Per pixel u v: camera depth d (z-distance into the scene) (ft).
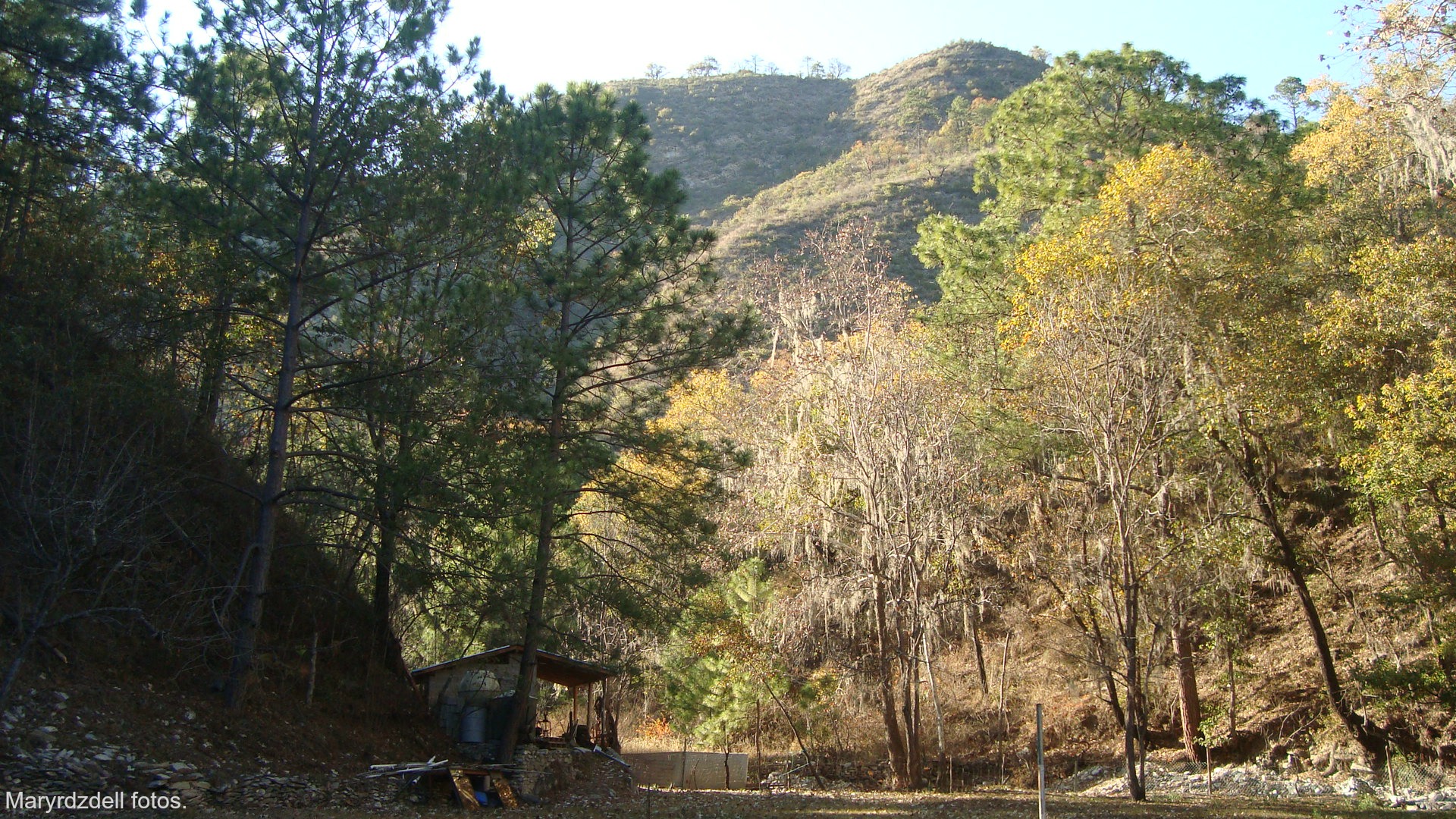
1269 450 83.76
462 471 57.41
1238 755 89.45
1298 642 96.22
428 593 62.44
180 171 54.85
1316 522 102.06
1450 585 74.18
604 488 66.95
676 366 67.77
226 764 49.34
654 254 67.05
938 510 88.02
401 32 59.00
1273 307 79.20
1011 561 90.38
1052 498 91.15
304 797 49.78
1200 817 59.26
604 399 68.59
